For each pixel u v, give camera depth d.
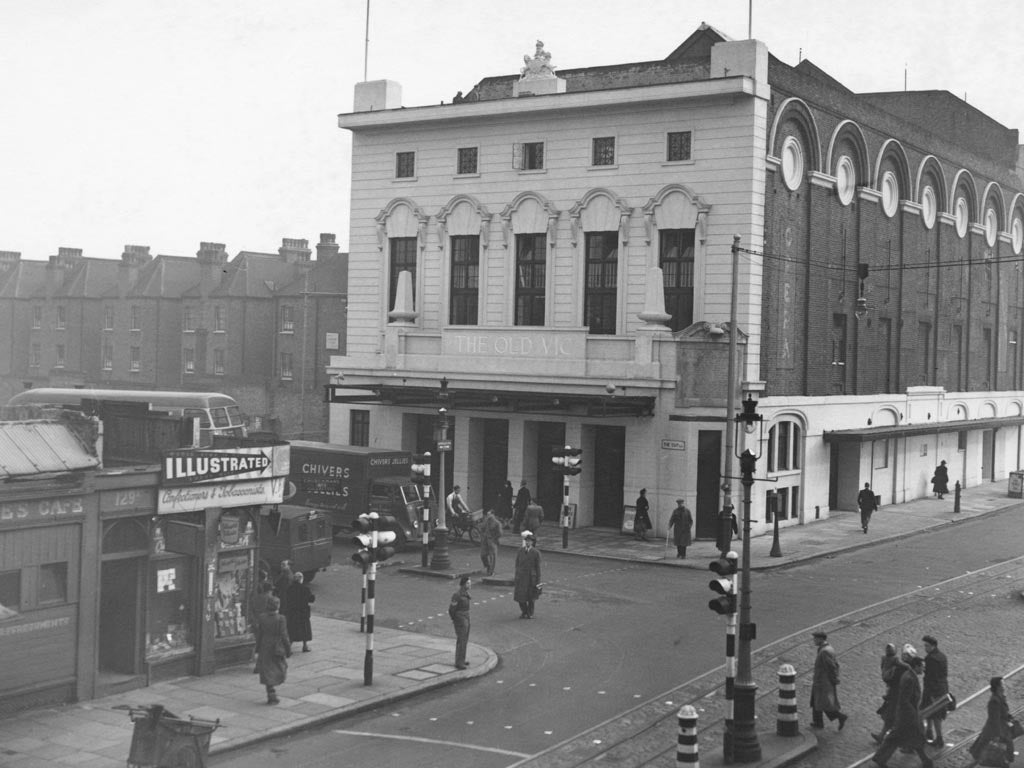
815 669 20.03
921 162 54.66
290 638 24.09
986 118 67.12
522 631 26.91
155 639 21.86
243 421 50.03
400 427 48.31
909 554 39.25
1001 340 66.19
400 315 47.50
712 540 41.19
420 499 39.44
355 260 50.25
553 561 37.19
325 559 32.28
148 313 86.56
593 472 44.25
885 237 51.88
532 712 20.45
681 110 42.50
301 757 17.80
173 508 21.69
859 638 26.20
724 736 18.09
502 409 45.25
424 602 30.06
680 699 21.33
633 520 41.75
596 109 44.09
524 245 46.31
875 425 51.06
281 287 81.50
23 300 96.31
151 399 48.34
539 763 17.62
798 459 45.56
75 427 20.53
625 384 41.28
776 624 27.62
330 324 76.94
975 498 55.88
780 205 43.44
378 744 18.53
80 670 20.27
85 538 20.28
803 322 45.50
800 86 44.22
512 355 43.97
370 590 21.89
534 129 45.66
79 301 91.75
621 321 43.88
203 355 82.69
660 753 18.20
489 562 33.38
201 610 22.34
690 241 42.78
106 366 90.12
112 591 21.69
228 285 81.56
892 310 52.59
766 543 40.62
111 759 17.22
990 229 64.25
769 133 42.38
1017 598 31.12
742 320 41.72
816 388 46.62
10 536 19.22
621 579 33.84
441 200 47.97
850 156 48.41
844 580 33.94
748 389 41.34
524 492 42.88
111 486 20.62
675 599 30.80
